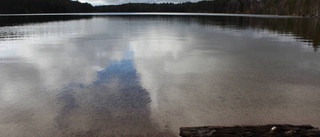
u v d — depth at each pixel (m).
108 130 5.87
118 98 7.74
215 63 12.27
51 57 13.70
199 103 7.38
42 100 7.61
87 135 5.67
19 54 14.53
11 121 6.32
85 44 18.59
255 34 26.27
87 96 7.91
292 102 7.47
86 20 57.44
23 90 8.48
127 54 14.49
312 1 94.50
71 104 7.31
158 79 9.66
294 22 50.69
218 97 7.84
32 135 5.70
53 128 5.98
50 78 9.82
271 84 9.09
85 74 10.34
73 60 12.93
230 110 6.92
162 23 46.84
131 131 5.83
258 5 134.50
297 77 9.95
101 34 26.16
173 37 23.45
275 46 17.75
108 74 10.33
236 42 19.84
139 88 8.64
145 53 14.80
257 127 5.12
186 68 11.28
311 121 6.32
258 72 10.66
